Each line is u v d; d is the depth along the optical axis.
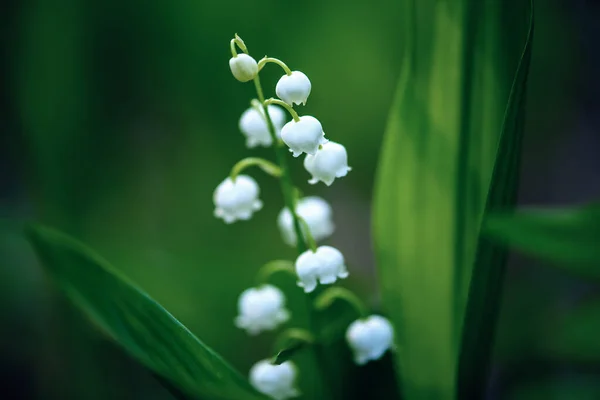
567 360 0.32
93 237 0.38
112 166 0.39
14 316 0.37
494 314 0.26
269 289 0.28
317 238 0.29
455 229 0.27
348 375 0.28
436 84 0.26
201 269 0.34
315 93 0.41
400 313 0.27
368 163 0.43
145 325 0.25
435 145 0.27
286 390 0.27
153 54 0.39
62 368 0.37
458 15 0.26
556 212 0.24
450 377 0.27
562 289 0.36
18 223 0.38
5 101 0.43
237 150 0.39
